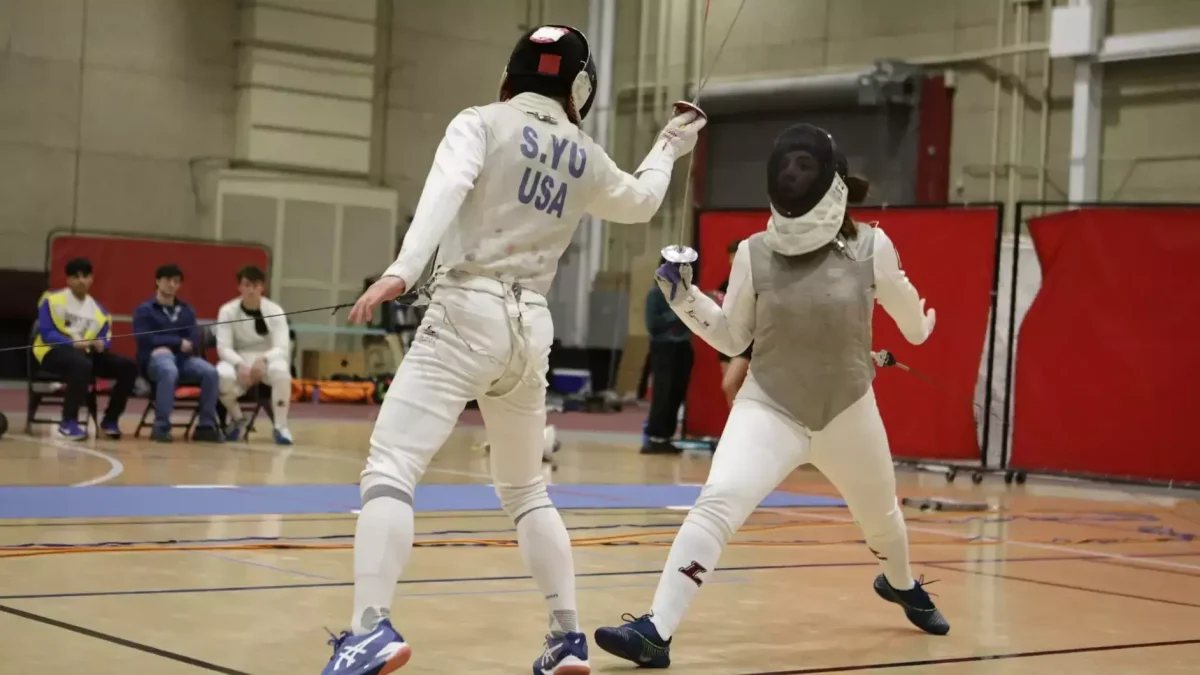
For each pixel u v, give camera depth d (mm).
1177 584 5727
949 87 19203
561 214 3471
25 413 14312
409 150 21938
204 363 11602
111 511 6770
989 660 3957
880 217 11328
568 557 3490
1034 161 18500
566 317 22672
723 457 3918
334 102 21078
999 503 9359
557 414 19078
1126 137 17703
